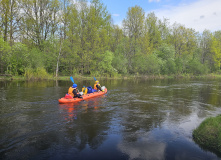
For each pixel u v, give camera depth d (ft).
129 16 104.53
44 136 15.53
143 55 102.22
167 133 16.80
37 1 84.79
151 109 25.82
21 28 80.02
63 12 81.05
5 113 22.04
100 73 86.33
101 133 16.48
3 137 15.14
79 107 25.93
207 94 40.68
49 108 24.86
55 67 81.56
